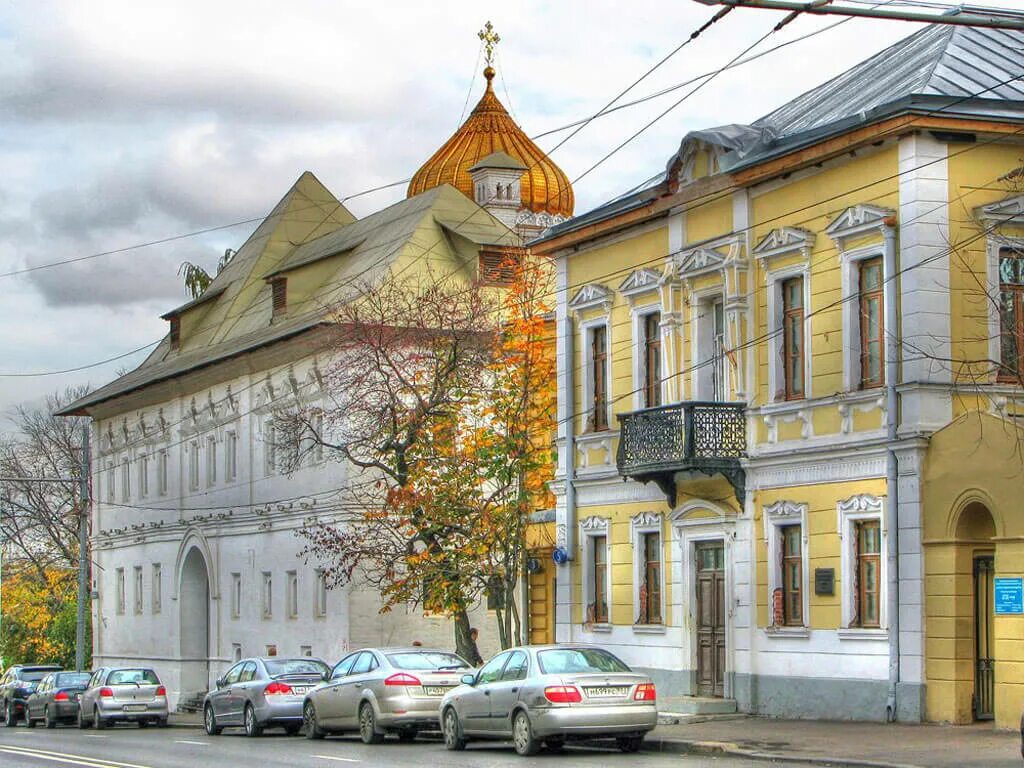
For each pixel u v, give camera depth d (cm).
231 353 5469
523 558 3919
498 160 6881
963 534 2634
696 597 3316
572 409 3750
